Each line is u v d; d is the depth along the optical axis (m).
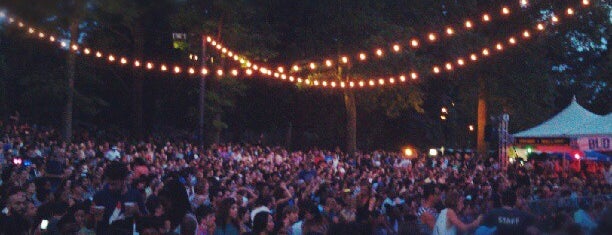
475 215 11.70
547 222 8.66
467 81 41.81
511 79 40.78
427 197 10.27
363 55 27.72
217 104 31.06
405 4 36.66
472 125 48.84
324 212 11.38
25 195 9.99
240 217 9.59
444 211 9.16
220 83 30.94
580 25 41.06
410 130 46.41
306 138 45.16
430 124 46.75
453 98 48.22
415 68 33.69
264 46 31.97
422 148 46.66
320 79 34.50
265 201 11.73
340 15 34.00
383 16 35.88
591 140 23.14
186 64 33.94
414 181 19.81
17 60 31.81
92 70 36.94
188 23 23.86
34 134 29.84
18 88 35.81
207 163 19.11
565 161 29.67
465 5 38.12
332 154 33.88
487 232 8.05
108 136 38.28
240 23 28.98
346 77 34.12
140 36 33.88
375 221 10.45
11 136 27.41
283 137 47.00
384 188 14.76
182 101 41.12
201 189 11.43
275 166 22.36
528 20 38.97
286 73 36.84
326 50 35.00
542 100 42.97
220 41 26.17
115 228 7.87
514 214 7.98
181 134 43.88
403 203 13.19
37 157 20.97
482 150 41.84
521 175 20.88
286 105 41.41
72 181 12.39
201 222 9.19
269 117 41.94
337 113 41.88
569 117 25.52
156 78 41.03
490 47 37.50
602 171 26.59
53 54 31.31
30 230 9.02
